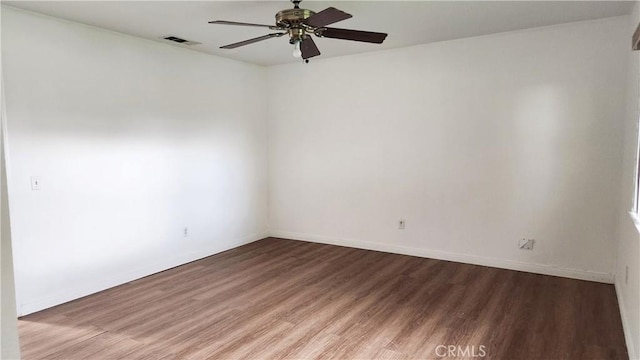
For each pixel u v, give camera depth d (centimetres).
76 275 363
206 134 487
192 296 366
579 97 379
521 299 348
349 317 318
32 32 326
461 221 451
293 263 462
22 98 322
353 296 361
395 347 271
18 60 318
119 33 388
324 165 538
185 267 453
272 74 568
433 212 468
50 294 345
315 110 537
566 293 359
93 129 371
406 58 466
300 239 570
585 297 349
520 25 382
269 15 342
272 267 448
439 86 450
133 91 404
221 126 507
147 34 396
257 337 287
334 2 314
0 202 79
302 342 279
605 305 332
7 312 82
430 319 313
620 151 365
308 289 379
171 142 445
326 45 454
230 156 523
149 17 343
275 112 571
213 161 498
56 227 347
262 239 579
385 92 484
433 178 464
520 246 420
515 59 405
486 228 438
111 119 386
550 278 398
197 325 306
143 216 420
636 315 243
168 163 443
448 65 442
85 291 370
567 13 347
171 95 442
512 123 413
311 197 554
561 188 395
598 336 282
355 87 504
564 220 396
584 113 379
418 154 470
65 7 316
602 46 366
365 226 516
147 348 272
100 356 262
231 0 305
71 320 317
